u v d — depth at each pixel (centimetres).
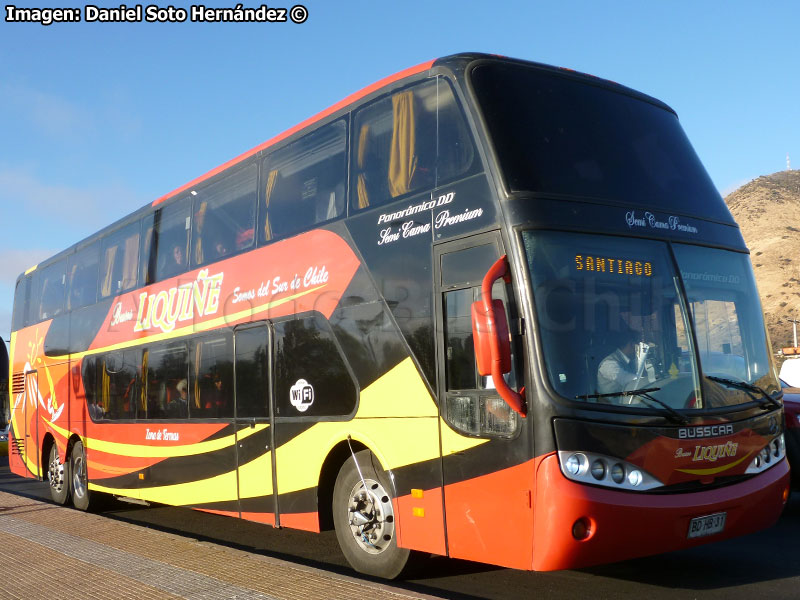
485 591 709
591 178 679
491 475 626
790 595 655
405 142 756
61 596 710
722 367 680
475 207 662
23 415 1714
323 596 628
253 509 930
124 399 1266
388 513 748
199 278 1084
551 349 602
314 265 855
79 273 1499
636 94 787
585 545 575
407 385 715
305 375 849
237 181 1030
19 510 1296
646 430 609
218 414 1006
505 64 722
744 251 757
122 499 1312
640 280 659
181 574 748
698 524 619
